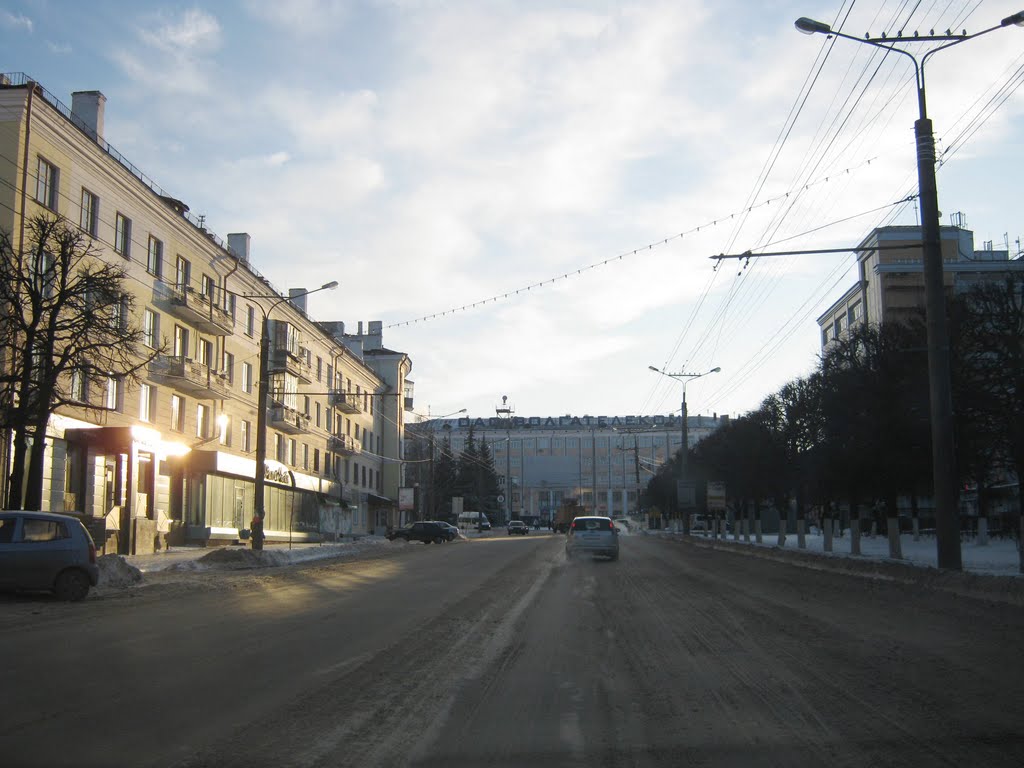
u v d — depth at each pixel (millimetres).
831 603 15727
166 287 36594
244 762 5914
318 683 8484
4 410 21906
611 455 121750
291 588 19500
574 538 30266
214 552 28625
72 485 30328
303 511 54656
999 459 30016
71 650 10469
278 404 48969
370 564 29312
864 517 49062
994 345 28016
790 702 7656
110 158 31203
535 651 10398
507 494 119562
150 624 12992
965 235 65125
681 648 10594
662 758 6031
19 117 26875
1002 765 5797
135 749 6188
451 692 8109
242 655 10094
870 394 31797
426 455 94938
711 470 60438
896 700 7668
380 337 82750
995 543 31000
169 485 37938
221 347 42594
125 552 31203
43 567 16422
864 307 64938
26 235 26641
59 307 21938
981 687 8164
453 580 21562
